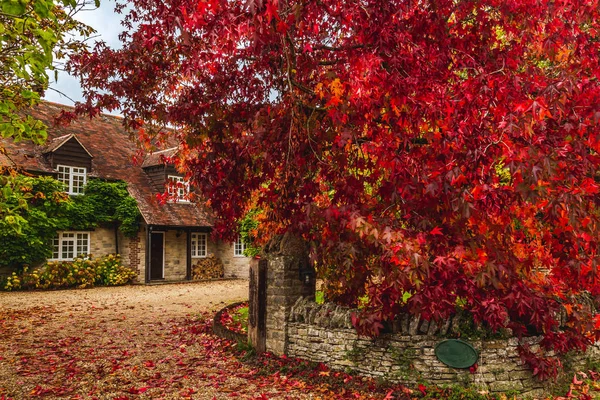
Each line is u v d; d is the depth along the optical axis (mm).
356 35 4492
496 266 4199
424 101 4316
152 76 5801
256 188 5887
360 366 5375
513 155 3576
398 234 3904
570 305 5391
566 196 3613
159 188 19547
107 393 5125
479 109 4277
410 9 4516
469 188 4059
